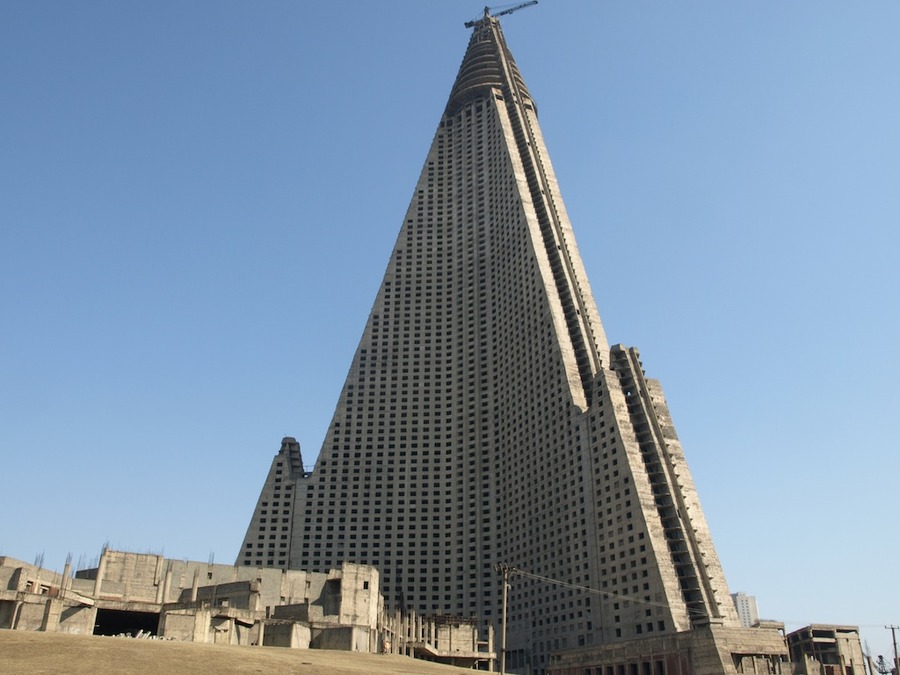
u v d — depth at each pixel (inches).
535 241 6978.4
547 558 5831.7
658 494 5132.9
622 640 4813.0
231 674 2247.8
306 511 7185.0
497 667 6023.6
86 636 2564.0
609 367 5999.0
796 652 5098.4
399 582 6835.6
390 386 7716.5
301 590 5251.0
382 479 7293.3
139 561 4862.2
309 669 2458.2
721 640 3941.9
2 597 3211.1
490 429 7190.0
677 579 4729.3
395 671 2851.9
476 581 6633.9
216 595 4512.8
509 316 7234.3
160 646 2517.2
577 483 5639.8
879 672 4274.1
